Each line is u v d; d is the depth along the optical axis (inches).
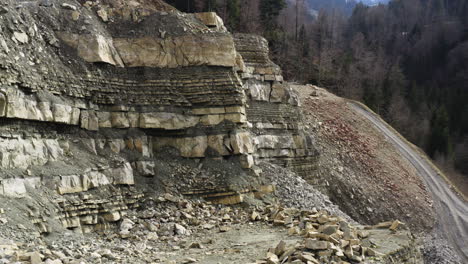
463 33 3427.7
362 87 2491.4
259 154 883.4
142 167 605.9
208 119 674.2
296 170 956.6
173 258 393.4
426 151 2266.2
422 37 3506.4
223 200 637.9
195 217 573.9
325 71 2370.8
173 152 656.4
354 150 1481.3
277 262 353.7
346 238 424.2
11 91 447.2
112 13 678.5
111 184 548.4
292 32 2632.9
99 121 590.9
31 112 475.8
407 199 1387.8
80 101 566.3
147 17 685.3
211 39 679.1
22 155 451.5
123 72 638.5
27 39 513.0
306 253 365.4
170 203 591.2
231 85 680.4
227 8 1856.5
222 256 400.2
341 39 3491.6
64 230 437.7
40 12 588.1
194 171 644.1
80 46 597.0
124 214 536.4
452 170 2142.0
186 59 674.2
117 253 403.5
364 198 1233.4
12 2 520.7
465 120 2559.1
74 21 611.8
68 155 524.4
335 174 1222.3
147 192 590.6
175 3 1578.5
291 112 991.6
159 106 648.4
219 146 671.1
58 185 473.1
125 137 613.9
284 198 744.3
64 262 332.5
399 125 2309.3
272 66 973.2
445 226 1366.9
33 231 393.7
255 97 917.8
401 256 433.4
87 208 494.9
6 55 457.4
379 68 2842.0
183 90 668.1
